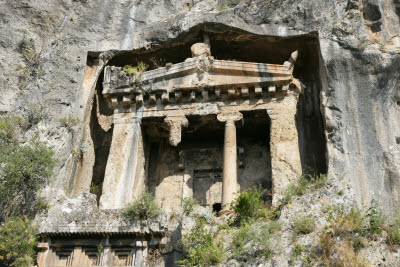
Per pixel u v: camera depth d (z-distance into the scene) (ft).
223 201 52.21
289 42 60.95
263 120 59.06
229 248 42.68
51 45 62.69
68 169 54.85
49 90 58.65
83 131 58.65
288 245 41.06
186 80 58.80
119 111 59.93
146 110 59.26
